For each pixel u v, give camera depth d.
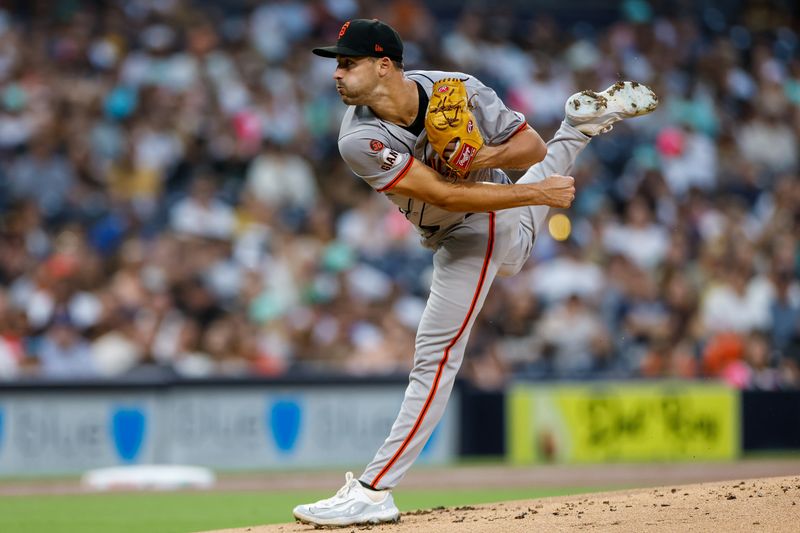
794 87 64.25
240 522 24.59
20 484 33.84
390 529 17.98
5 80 52.09
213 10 59.50
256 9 59.47
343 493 18.77
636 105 20.00
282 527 19.17
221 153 51.28
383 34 17.45
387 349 41.81
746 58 65.38
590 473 36.25
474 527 17.50
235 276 44.56
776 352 46.91
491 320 43.19
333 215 50.22
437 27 64.50
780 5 68.75
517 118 18.45
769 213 55.56
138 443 37.25
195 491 31.69
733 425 42.00
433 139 17.44
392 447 18.77
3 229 46.03
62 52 53.78
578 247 48.97
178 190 50.50
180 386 37.66
